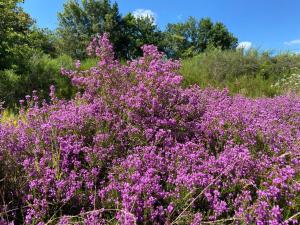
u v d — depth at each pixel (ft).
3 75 34.24
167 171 12.06
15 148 12.14
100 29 143.74
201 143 14.44
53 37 129.08
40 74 37.06
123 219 9.34
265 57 52.37
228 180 11.71
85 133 14.19
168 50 169.48
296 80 41.88
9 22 37.81
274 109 21.07
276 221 9.61
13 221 9.34
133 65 17.94
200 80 42.01
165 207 10.73
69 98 32.53
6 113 21.89
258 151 14.83
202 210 10.89
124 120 14.92
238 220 10.11
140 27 155.63
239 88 39.75
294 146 14.39
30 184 10.68
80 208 10.76
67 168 11.84
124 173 11.54
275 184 11.28
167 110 15.84
